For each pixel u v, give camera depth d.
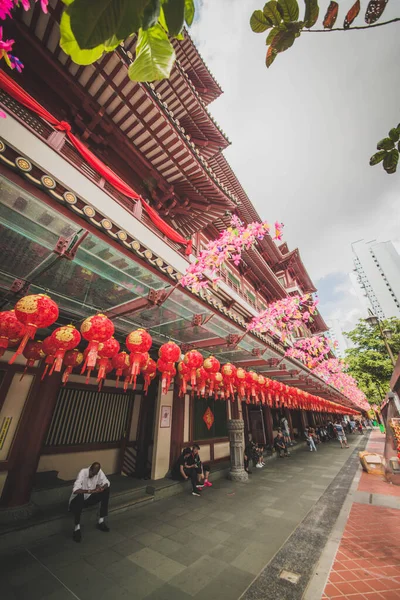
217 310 4.77
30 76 6.00
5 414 4.86
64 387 6.29
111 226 3.07
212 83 12.44
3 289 3.68
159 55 0.94
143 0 0.75
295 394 9.23
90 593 3.28
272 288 18.97
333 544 4.46
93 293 4.14
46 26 5.23
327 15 1.35
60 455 6.12
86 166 6.39
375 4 1.33
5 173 2.33
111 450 7.28
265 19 1.36
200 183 8.35
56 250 2.90
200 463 7.74
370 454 10.16
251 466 11.10
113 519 5.42
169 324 5.11
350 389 23.73
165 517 5.64
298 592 3.29
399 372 8.32
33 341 3.72
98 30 0.73
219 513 5.93
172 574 3.68
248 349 6.70
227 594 3.28
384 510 5.93
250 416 15.27
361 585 3.36
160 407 7.97
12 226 2.80
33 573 3.59
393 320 21.14
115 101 6.29
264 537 4.79
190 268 8.29
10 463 4.75
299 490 7.77
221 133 9.86
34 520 4.50
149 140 7.14
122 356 4.07
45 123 5.69
